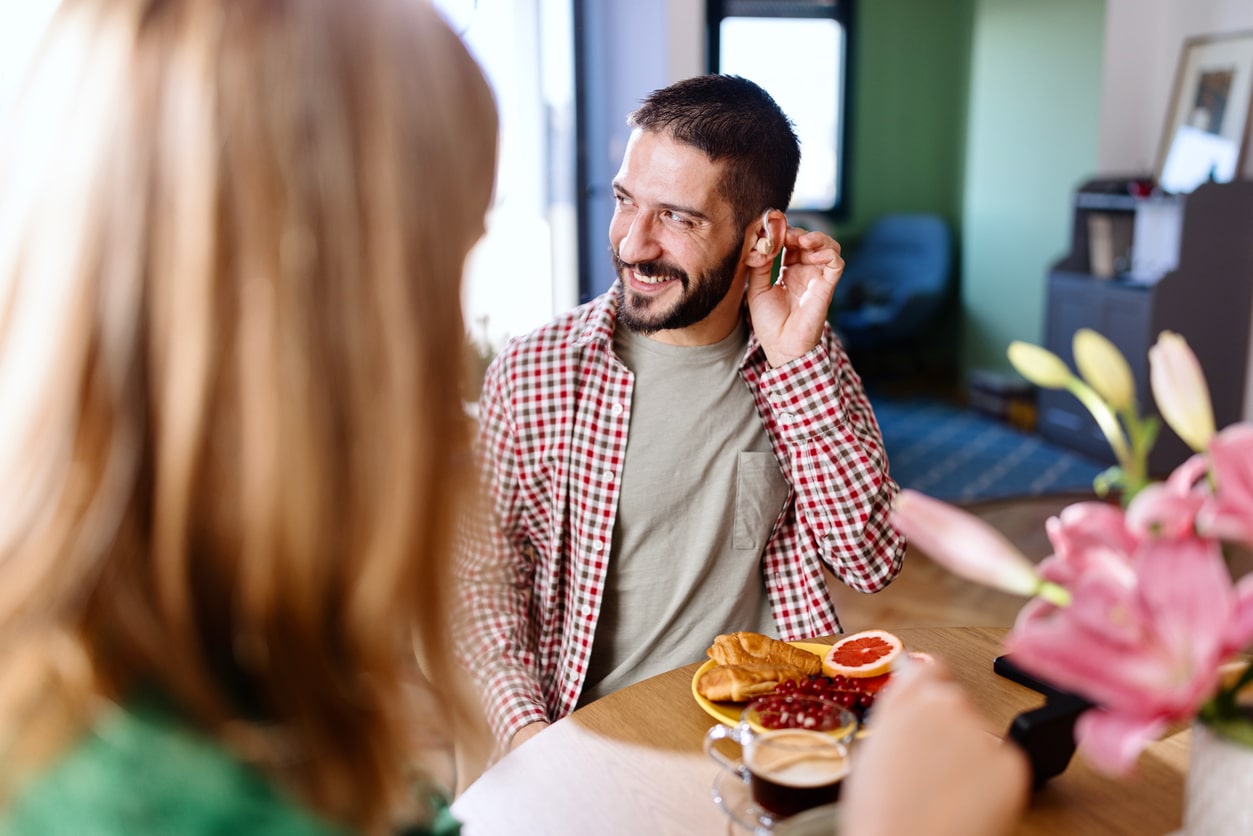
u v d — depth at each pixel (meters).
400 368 0.50
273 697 0.51
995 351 6.53
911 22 6.84
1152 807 1.01
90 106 0.47
